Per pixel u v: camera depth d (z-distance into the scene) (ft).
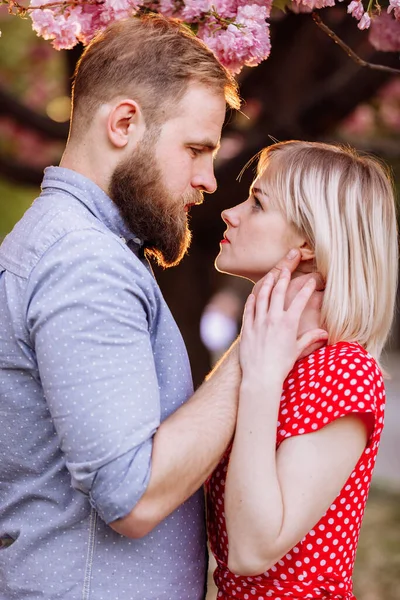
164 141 7.11
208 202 18.74
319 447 6.86
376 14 8.99
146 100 7.05
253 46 8.01
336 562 7.23
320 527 7.14
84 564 6.79
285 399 7.15
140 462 6.20
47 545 6.88
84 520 6.79
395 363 64.69
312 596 7.14
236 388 6.97
